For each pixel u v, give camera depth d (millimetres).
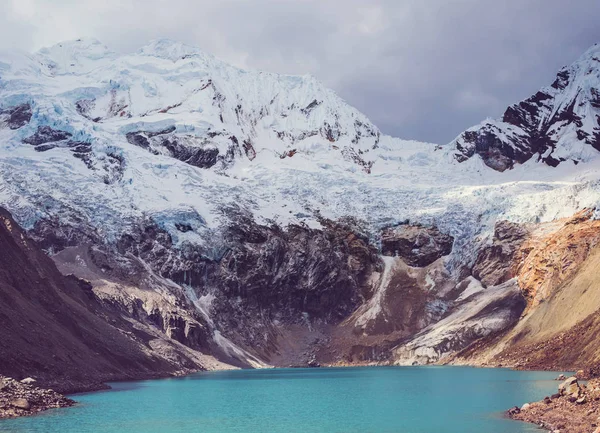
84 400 112562
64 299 165750
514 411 92375
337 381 163875
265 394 131125
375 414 99375
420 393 127062
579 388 94562
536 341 185250
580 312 174125
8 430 81875
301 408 108188
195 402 116562
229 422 93125
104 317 188000
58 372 123062
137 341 190750
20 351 117188
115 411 101188
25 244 169000
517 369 173625
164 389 138875
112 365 153875
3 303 126250
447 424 87750
